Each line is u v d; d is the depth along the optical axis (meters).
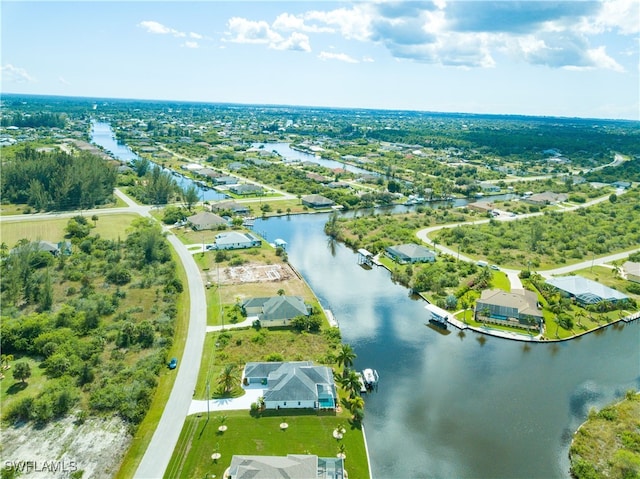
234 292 132.50
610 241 188.75
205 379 91.50
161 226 197.38
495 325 120.44
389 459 75.19
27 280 128.50
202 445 74.44
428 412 86.94
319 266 162.75
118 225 195.25
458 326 118.94
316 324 112.19
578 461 73.50
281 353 101.69
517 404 90.31
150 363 93.88
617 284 148.12
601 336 118.62
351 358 96.31
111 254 153.88
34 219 198.38
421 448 77.81
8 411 80.31
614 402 91.94
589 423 83.94
